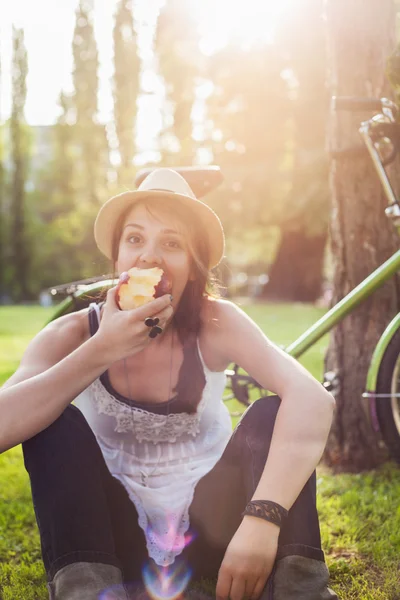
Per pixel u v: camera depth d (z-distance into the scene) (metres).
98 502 1.68
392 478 3.20
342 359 3.48
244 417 1.84
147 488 1.91
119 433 1.94
